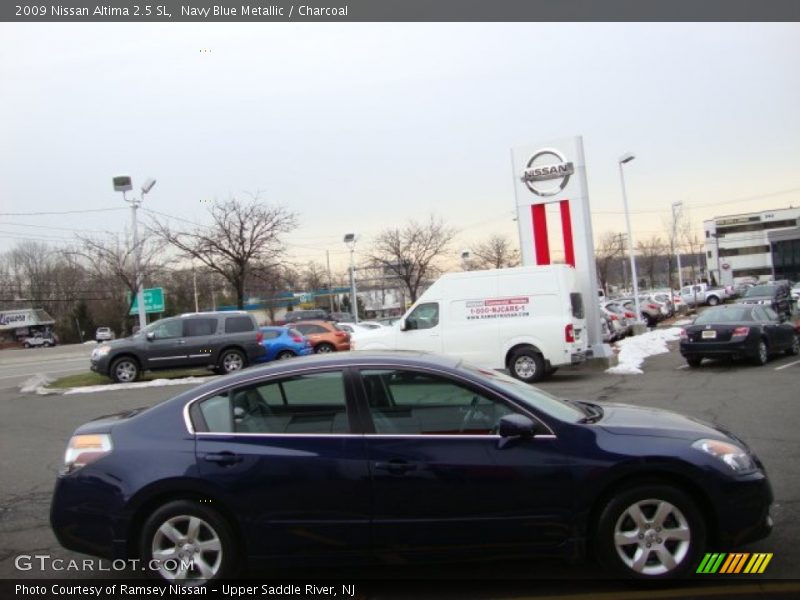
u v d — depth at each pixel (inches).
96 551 170.4
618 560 163.0
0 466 349.4
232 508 166.6
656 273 3415.4
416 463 165.2
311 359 187.6
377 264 2095.2
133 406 576.7
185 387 695.1
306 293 2874.0
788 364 614.5
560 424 169.2
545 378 621.0
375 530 165.0
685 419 188.1
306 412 174.6
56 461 357.4
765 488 168.2
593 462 163.5
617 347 858.8
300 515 165.9
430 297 614.2
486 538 164.2
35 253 3213.6
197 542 167.9
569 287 592.4
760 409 399.2
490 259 2444.6
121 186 997.2
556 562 183.3
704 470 162.7
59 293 3014.3
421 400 174.2
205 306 2721.5
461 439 167.6
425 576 179.2
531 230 707.4
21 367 1326.3
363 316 3368.6
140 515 169.2
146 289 1877.5
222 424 174.4
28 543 220.5
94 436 178.9
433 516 164.4
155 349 754.2
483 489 163.9
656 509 164.2
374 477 165.5
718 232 4239.7
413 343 613.0
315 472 166.2
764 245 4128.9
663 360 732.7
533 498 163.6
